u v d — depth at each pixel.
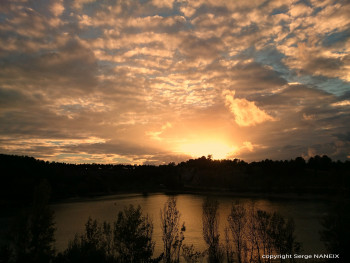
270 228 38.72
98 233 34.44
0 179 186.88
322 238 41.28
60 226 97.62
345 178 138.00
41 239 28.66
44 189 30.38
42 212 28.98
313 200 168.62
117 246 31.34
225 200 183.62
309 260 45.28
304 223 88.38
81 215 127.25
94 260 27.66
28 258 26.23
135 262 29.95
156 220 93.25
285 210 123.69
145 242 31.03
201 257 47.19
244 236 45.03
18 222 27.88
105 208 157.88
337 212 39.88
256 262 42.19
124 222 31.34
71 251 28.66
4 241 32.16
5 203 154.12
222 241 57.69
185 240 67.19
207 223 44.94
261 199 186.00
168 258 35.72
